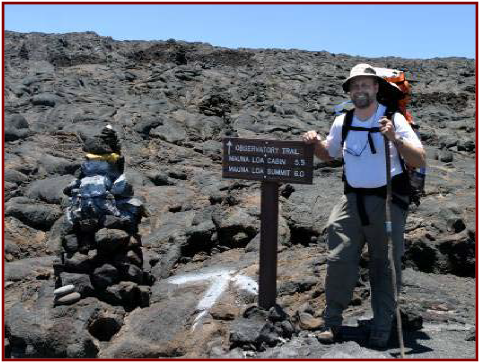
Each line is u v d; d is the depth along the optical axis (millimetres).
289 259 7262
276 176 5785
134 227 6684
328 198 8797
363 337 5609
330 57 29781
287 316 5777
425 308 6555
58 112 12938
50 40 25109
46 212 8484
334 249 5449
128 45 26781
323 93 20750
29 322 5988
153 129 12836
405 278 7406
